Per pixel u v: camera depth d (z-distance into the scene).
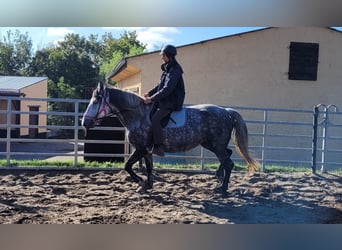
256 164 5.89
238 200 5.59
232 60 10.21
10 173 6.82
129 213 4.86
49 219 4.59
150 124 5.41
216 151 5.66
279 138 10.53
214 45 10.15
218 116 5.62
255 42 10.25
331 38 10.46
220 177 5.96
